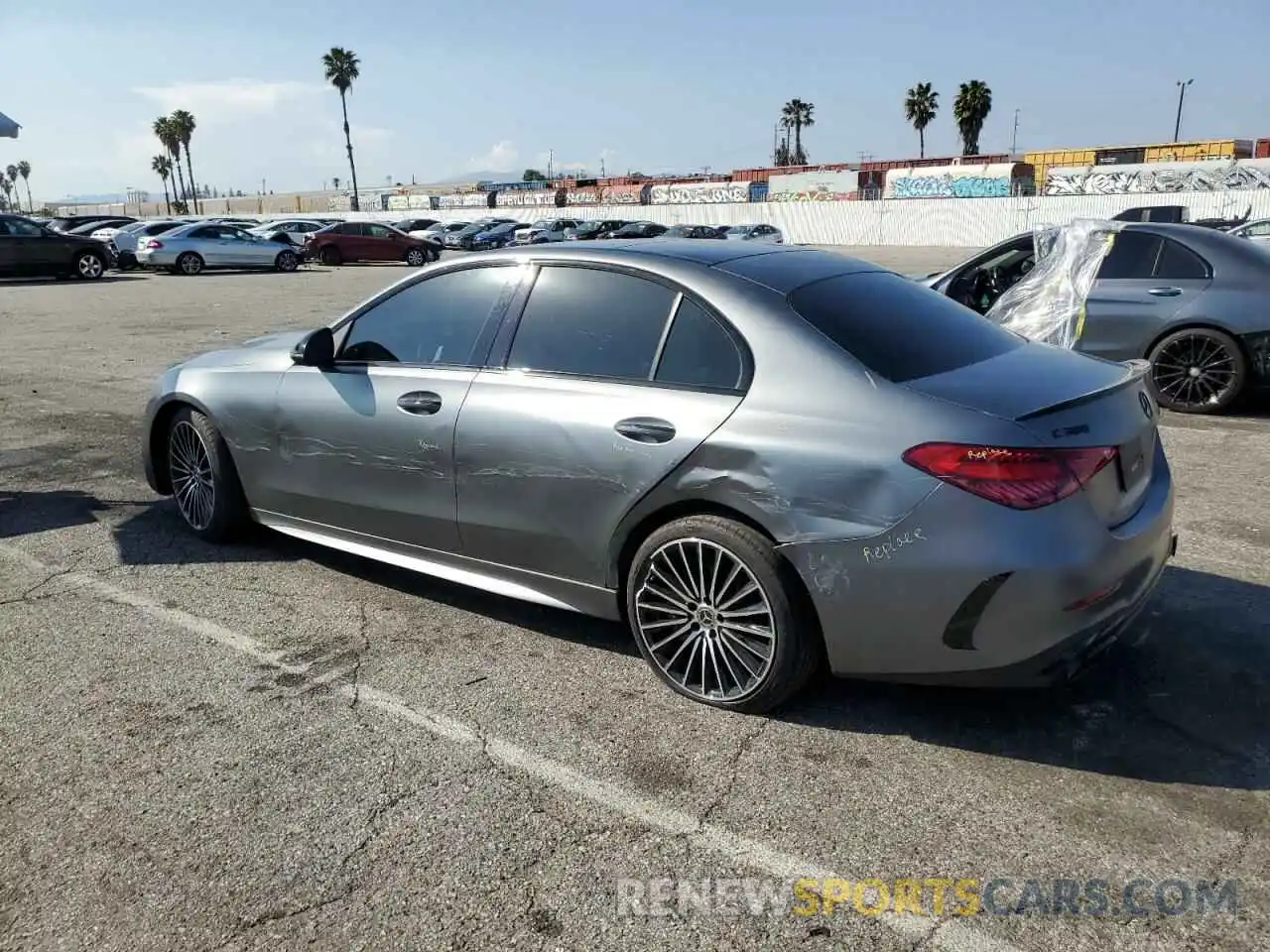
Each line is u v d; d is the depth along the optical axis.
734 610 3.23
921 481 2.83
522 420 3.57
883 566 2.90
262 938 2.33
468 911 2.41
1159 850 2.59
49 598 4.34
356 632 3.98
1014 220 43.41
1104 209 41.06
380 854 2.62
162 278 26.53
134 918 2.40
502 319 3.80
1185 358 7.70
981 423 2.83
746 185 62.69
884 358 3.13
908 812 2.76
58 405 8.83
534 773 2.98
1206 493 5.69
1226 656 3.62
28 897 2.47
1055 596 2.78
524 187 78.25
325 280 25.81
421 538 4.04
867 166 63.34
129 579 4.56
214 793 2.88
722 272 3.42
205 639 3.92
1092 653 2.95
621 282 3.55
